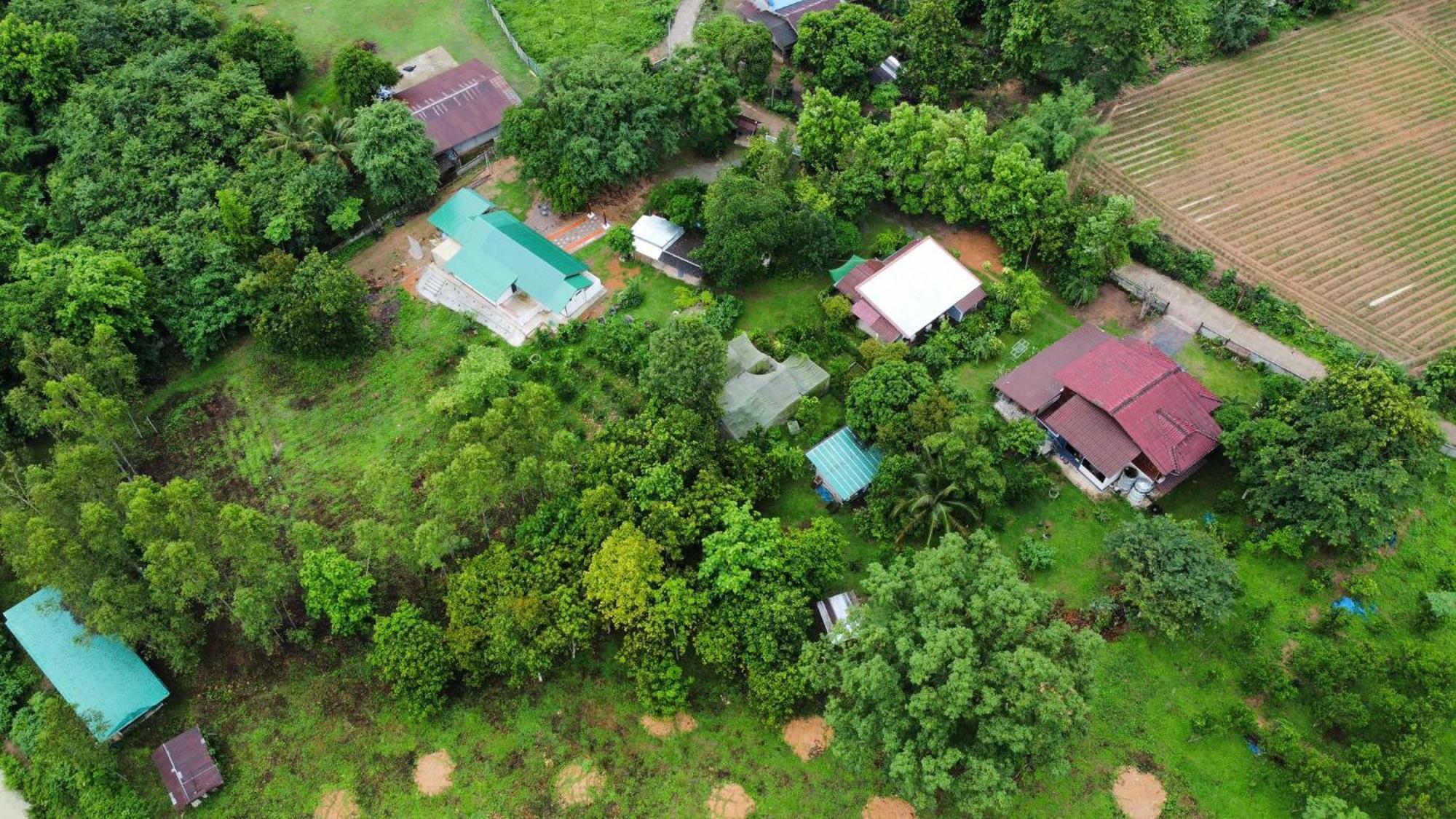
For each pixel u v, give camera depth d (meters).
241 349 84.44
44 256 81.44
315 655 64.12
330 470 75.19
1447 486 68.06
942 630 50.00
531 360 80.31
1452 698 54.53
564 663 62.81
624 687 61.59
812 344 78.44
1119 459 67.00
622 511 64.19
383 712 61.41
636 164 88.12
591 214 93.56
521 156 90.19
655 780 57.84
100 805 57.41
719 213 81.00
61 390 69.31
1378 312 80.50
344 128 92.19
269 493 73.94
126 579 62.66
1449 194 89.75
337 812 57.75
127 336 78.62
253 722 61.59
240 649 64.62
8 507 65.25
